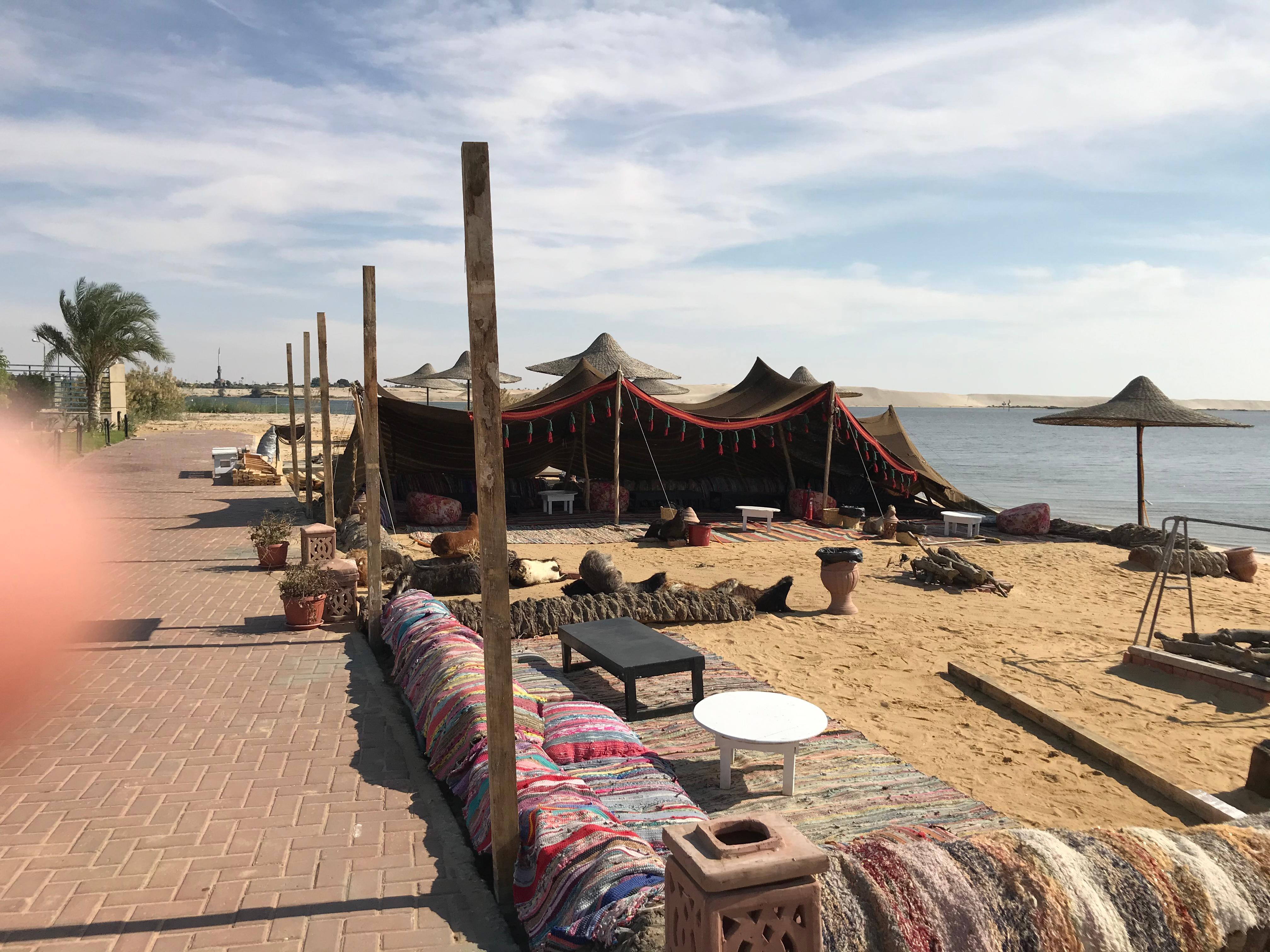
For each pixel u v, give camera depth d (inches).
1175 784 227.9
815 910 104.2
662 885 135.4
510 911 161.5
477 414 158.1
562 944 136.6
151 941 148.5
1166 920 121.6
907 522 784.3
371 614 348.2
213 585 465.7
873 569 568.7
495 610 162.4
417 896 166.1
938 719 285.6
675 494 887.7
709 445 876.6
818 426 839.1
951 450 2770.7
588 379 838.5
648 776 209.6
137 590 447.5
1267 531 317.7
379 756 235.5
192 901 161.6
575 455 873.5
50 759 229.0
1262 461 2368.4
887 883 118.4
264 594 444.5
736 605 418.3
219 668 314.8
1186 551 349.7
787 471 908.6
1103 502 1198.3
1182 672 333.1
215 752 236.2
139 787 212.4
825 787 225.0
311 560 463.2
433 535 662.5
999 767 246.2
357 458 744.3
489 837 177.6
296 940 150.2
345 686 297.1
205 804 203.9
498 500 160.9
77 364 1526.8
